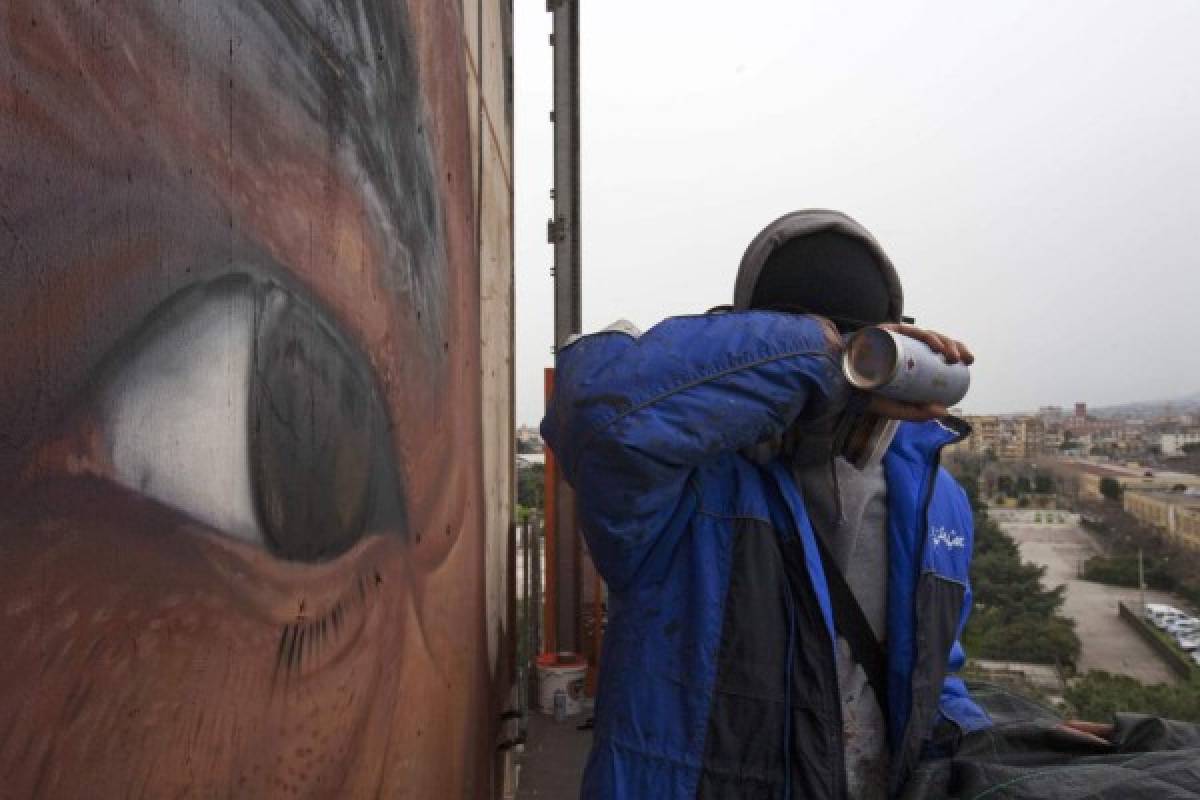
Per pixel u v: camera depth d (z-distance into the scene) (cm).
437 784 187
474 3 283
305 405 97
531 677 571
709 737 136
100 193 56
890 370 130
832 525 148
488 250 328
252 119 83
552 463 603
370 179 129
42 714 49
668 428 133
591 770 142
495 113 370
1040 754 161
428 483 176
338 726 109
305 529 97
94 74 56
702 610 139
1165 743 157
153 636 62
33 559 49
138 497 60
